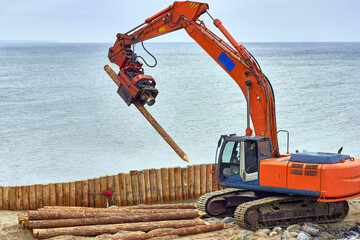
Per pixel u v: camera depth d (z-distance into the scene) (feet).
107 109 134.51
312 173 41.88
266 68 329.93
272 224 44.45
